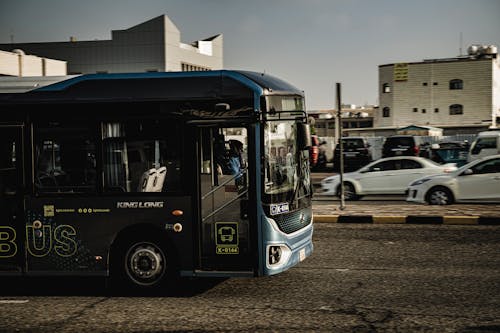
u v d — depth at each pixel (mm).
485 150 29031
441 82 67438
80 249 8773
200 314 7555
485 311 7293
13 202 8898
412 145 35438
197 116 8484
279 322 7082
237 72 8586
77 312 7879
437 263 10117
